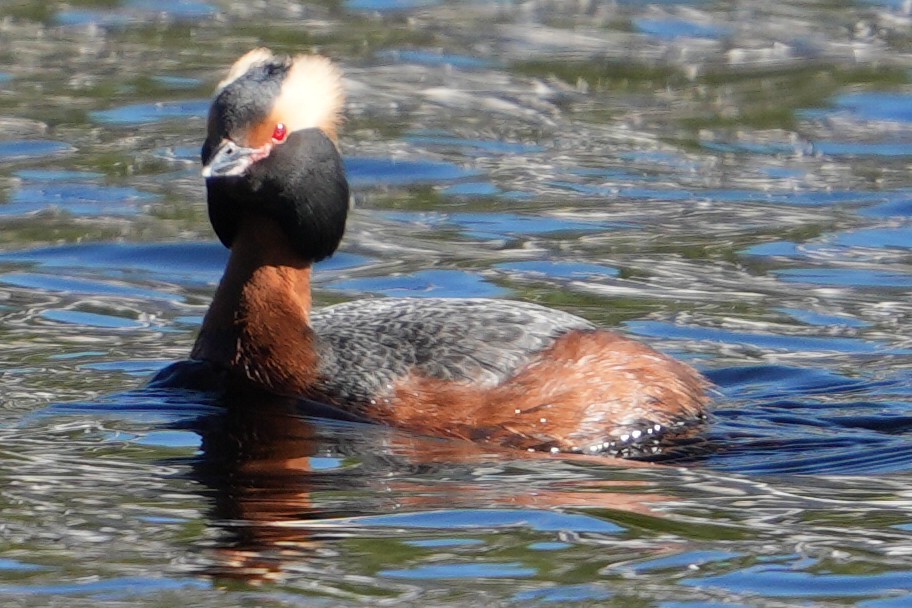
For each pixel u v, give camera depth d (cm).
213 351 1492
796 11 3206
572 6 3256
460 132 2541
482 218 2161
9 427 1383
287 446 1348
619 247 2044
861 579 1105
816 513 1231
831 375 1596
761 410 1494
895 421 1466
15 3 3155
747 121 2620
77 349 1634
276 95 1459
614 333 1489
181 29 3016
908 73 2819
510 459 1346
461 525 1190
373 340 1459
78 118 2542
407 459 1330
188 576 1091
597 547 1155
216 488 1250
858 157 2456
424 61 2861
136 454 1321
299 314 1470
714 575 1110
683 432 1426
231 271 1492
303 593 1068
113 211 2153
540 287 1878
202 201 2202
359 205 2209
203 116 2564
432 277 1909
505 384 1405
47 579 1081
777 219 2169
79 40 2944
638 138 2534
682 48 2967
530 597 1071
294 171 1454
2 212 2134
